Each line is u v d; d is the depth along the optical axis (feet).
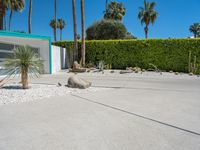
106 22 114.83
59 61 75.10
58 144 13.06
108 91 32.65
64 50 79.87
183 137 14.19
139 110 21.07
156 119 18.12
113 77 54.70
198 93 31.27
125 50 77.41
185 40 70.59
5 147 12.67
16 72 33.50
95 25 118.11
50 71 63.67
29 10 92.79
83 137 14.14
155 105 23.26
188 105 23.30
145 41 75.31
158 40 73.92
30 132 14.98
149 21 153.58
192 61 69.56
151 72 69.15
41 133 14.80
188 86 38.70
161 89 34.99
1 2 95.50
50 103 23.90
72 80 35.47
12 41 57.06
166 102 24.81
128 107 22.26
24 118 18.17
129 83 42.42
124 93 30.91
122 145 12.93
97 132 15.02
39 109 21.17
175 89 35.04
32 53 32.89
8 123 16.87
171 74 63.87
